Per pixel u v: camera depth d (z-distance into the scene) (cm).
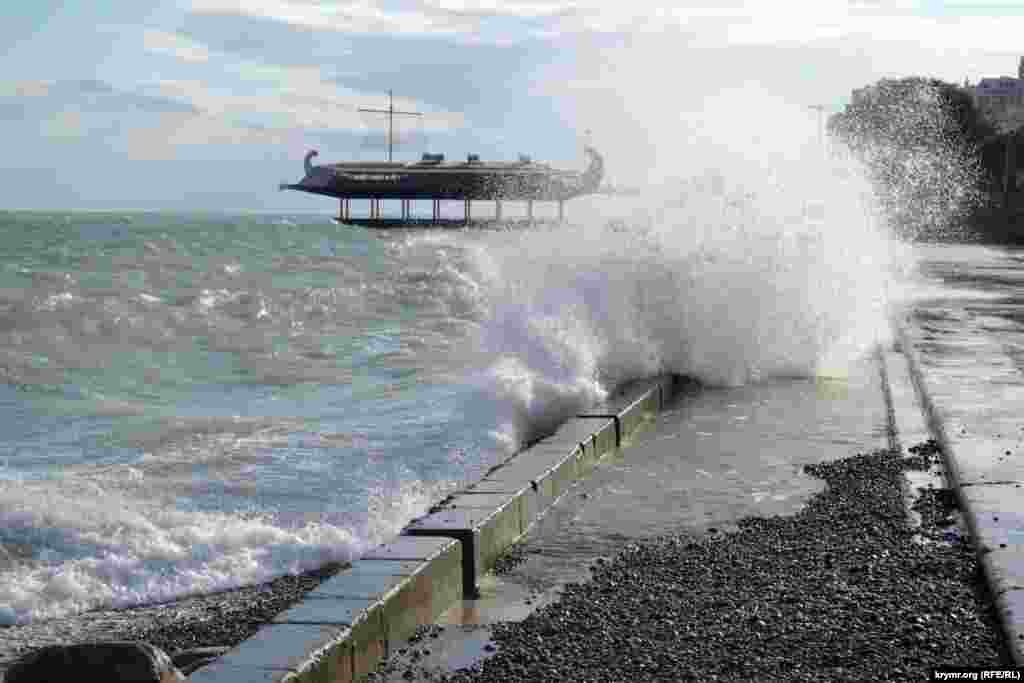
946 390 971
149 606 596
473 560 557
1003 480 639
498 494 641
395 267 3859
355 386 1352
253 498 779
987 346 1343
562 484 748
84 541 675
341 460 896
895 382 1157
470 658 458
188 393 1309
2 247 3734
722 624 470
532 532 657
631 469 819
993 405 891
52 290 2295
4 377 1323
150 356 1590
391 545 537
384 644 461
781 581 527
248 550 672
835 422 1001
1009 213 8056
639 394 1034
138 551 664
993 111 13638
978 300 2184
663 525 663
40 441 978
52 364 1442
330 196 15400
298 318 2148
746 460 841
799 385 1250
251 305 2244
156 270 3095
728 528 650
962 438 760
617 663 432
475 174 14675
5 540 666
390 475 848
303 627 428
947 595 487
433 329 2020
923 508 650
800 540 603
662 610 496
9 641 545
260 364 1553
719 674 412
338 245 5434
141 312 1956
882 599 486
